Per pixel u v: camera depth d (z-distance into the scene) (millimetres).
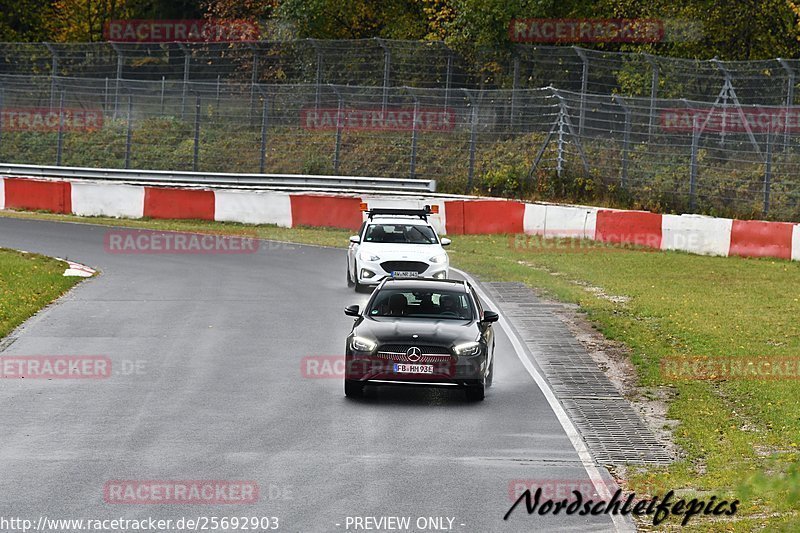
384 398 54500
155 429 46625
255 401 52719
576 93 154750
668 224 123312
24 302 80500
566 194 153750
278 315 78500
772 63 159375
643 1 177000
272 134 183625
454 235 139125
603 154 155625
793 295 89875
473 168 163250
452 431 47688
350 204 144625
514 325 76000
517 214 138125
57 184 158000
